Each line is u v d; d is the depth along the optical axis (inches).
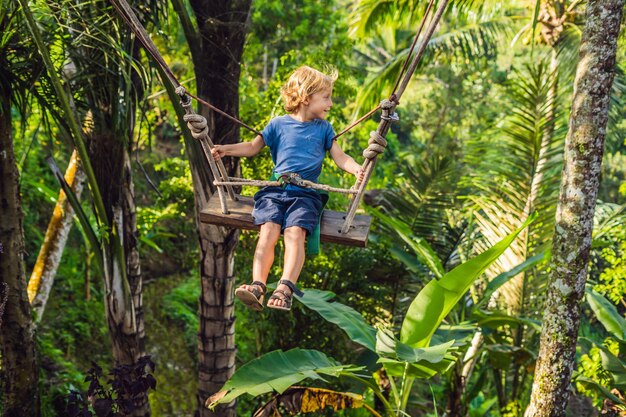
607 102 259.8
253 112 467.5
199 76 316.8
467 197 439.2
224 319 364.2
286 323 434.6
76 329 550.0
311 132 190.9
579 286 268.7
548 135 427.5
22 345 335.3
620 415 343.0
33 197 633.6
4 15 261.4
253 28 596.7
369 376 307.7
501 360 386.3
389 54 957.8
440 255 456.4
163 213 533.3
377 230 452.8
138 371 328.8
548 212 418.0
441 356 258.7
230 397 257.9
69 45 283.6
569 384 276.1
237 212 195.5
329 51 526.9
